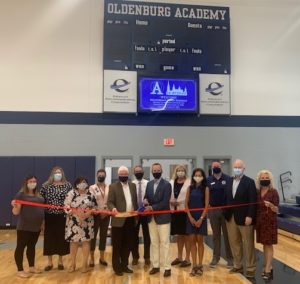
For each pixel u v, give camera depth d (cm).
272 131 916
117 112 864
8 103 847
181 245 499
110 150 864
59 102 859
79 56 872
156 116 883
